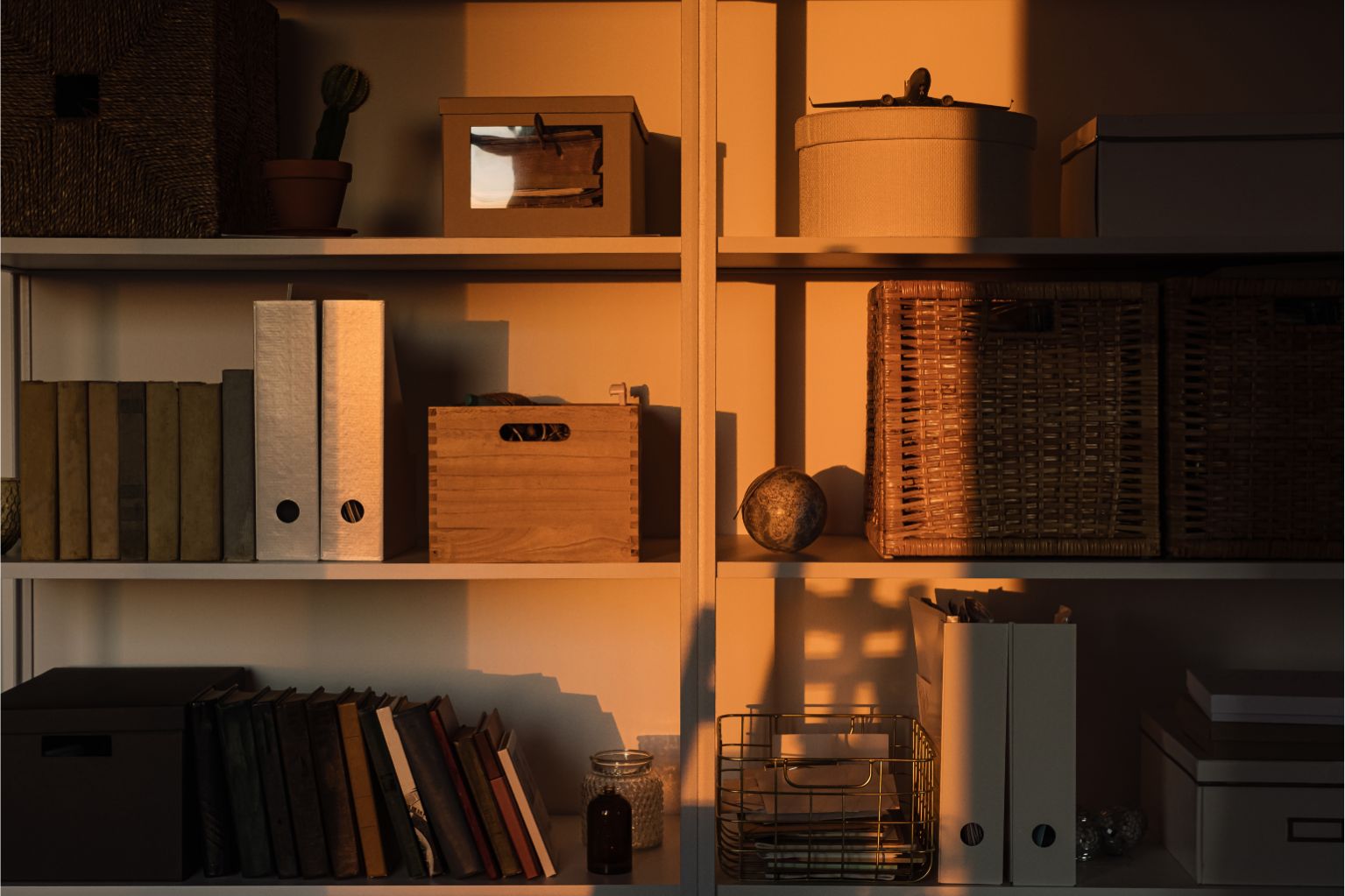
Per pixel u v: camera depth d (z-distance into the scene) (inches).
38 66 57.9
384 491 57.6
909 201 57.1
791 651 69.5
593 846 59.3
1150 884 57.9
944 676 57.2
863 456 69.1
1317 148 56.4
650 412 69.0
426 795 58.4
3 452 67.9
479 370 69.2
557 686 69.6
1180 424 58.1
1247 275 65.4
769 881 57.7
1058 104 69.0
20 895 57.1
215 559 57.4
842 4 68.7
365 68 69.0
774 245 56.1
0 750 57.7
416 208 69.2
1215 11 68.7
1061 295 57.6
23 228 57.6
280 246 56.7
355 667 69.6
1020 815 57.1
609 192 58.4
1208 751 59.2
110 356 68.6
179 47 57.9
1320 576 56.6
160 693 61.5
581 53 68.8
